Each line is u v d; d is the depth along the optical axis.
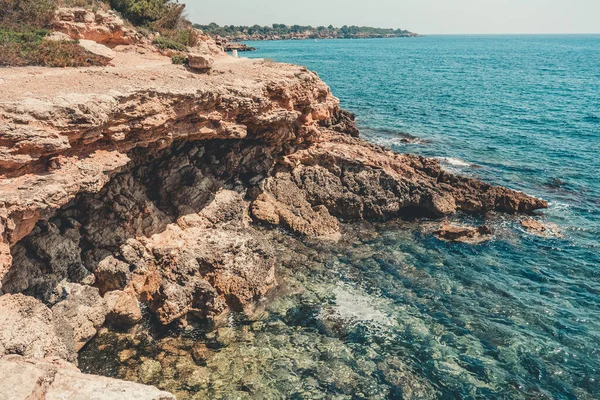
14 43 21.48
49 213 14.87
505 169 36.16
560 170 36.06
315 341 17.28
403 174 28.75
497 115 55.72
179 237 19.88
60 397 9.87
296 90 25.98
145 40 29.34
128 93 16.77
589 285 21.34
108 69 21.81
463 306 19.69
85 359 15.77
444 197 28.02
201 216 21.44
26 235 15.09
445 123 51.47
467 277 21.83
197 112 20.09
